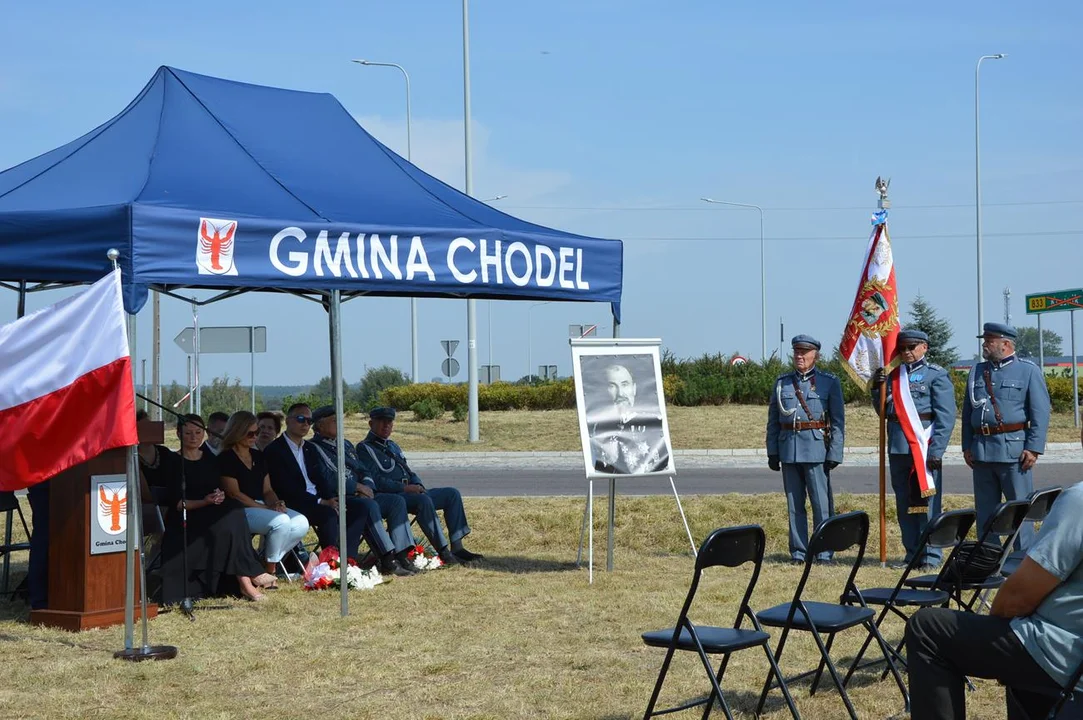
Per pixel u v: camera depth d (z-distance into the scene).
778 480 19.41
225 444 9.99
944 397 10.66
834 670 5.77
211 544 9.24
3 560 10.75
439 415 31.98
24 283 10.32
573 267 10.03
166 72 9.88
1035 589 4.40
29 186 8.55
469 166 27.94
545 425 29.30
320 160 9.90
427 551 11.25
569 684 6.65
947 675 4.74
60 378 7.16
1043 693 4.59
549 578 10.38
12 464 7.16
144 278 7.42
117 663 7.13
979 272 35.94
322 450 10.75
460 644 7.68
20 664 7.13
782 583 9.87
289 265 8.18
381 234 8.69
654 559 11.53
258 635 7.96
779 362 32.97
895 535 12.02
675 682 6.67
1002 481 10.14
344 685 6.69
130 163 8.71
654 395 10.85
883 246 10.88
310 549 11.89
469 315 27.25
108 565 8.31
